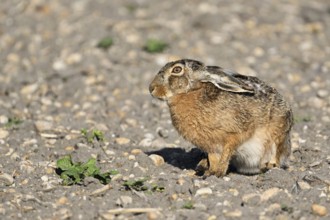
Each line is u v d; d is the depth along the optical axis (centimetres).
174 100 3095
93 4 6362
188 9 6256
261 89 3147
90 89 4762
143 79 4950
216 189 2991
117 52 5419
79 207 2830
